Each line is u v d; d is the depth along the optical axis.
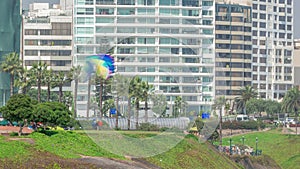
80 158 99.69
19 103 121.62
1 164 89.25
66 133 114.44
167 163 112.12
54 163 93.50
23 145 99.62
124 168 96.94
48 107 125.62
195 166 120.75
